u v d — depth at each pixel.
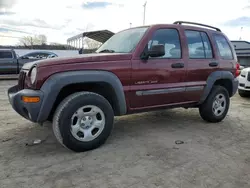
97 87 3.40
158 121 4.88
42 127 4.22
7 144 3.46
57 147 3.38
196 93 4.30
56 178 2.57
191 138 3.90
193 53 4.19
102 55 3.28
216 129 4.43
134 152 3.27
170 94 3.90
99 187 2.42
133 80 3.46
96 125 3.29
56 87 2.90
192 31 4.25
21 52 19.31
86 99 3.13
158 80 3.71
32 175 2.62
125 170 2.77
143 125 4.57
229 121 5.04
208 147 3.53
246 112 5.94
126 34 4.08
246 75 7.90
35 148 3.33
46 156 3.08
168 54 3.85
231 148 3.53
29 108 2.89
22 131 4.02
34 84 2.91
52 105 2.93
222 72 4.63
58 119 3.02
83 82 3.06
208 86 4.42
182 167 2.88
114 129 4.28
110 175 2.65
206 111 4.66
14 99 3.06
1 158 3.01
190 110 5.89
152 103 3.78
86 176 2.62
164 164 2.94
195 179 2.62
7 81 11.92
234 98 8.12
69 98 3.08
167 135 4.01
